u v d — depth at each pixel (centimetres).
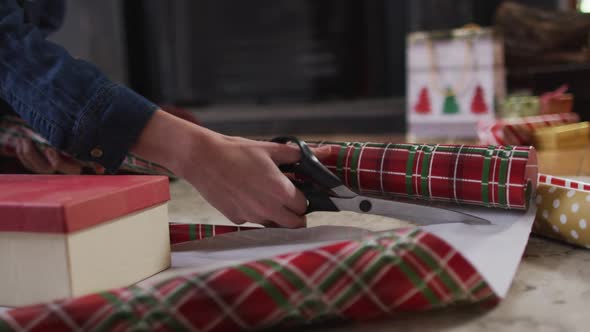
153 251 49
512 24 182
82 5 266
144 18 300
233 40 299
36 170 88
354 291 37
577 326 38
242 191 51
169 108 86
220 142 51
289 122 264
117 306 34
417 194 61
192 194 92
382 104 274
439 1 264
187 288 35
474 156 58
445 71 176
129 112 52
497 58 172
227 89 304
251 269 37
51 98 53
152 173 83
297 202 52
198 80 304
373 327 39
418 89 181
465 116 175
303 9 290
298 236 57
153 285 36
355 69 289
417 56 179
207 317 35
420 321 39
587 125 135
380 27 281
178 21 299
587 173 100
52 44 56
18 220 41
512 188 55
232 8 296
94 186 46
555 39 175
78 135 52
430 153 60
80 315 34
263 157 51
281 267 37
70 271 41
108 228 44
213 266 50
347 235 56
